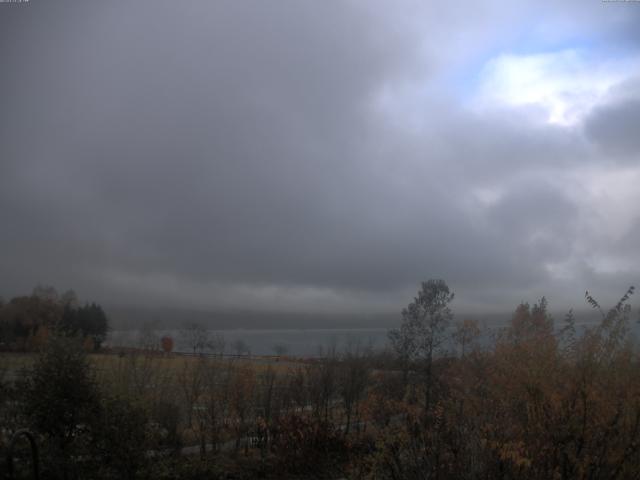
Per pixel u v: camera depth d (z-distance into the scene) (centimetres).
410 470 802
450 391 1048
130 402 1109
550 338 836
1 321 3206
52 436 1025
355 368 1809
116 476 1039
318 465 1388
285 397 1748
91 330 3697
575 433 723
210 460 1409
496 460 719
